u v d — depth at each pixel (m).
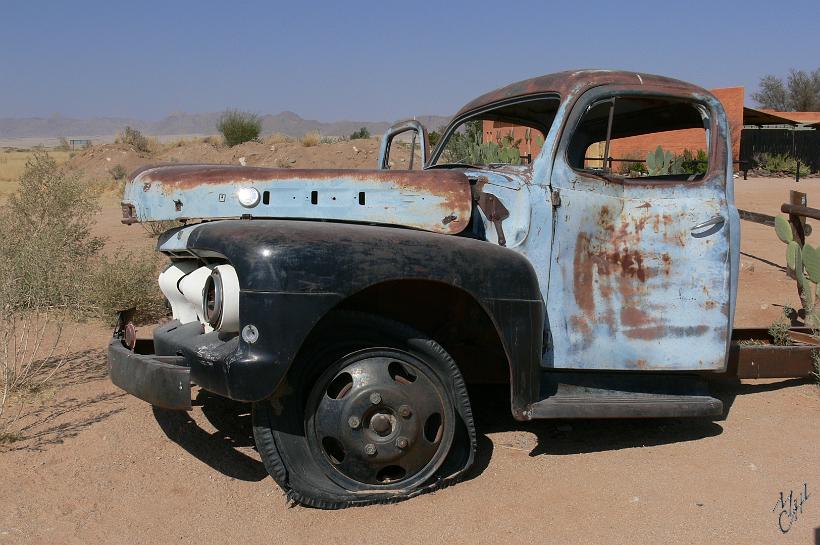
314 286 3.48
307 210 4.21
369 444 3.67
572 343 4.29
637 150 15.05
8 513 3.62
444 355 3.80
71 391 5.34
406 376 3.83
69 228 9.92
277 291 3.44
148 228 12.70
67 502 3.77
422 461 3.79
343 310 3.67
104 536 3.47
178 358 3.81
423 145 5.62
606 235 4.36
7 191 24.47
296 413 3.64
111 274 7.32
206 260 4.07
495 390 5.59
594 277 4.33
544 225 4.23
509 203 4.30
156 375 3.73
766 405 5.31
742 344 5.79
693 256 4.46
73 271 7.46
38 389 5.33
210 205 4.28
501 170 4.58
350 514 3.64
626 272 4.38
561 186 4.29
